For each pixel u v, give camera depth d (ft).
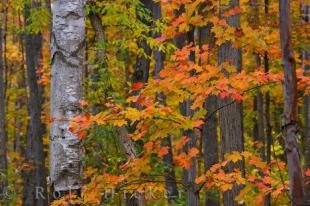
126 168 20.15
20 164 63.26
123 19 29.25
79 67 20.38
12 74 79.82
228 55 28.45
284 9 13.82
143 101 18.93
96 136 26.14
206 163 41.63
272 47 22.52
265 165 20.08
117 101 27.09
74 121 17.87
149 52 33.73
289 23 13.82
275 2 39.81
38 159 55.98
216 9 23.40
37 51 57.00
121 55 36.37
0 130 56.90
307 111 48.73
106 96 28.37
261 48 22.36
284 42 13.88
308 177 21.85
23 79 74.74
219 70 19.89
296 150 14.02
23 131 79.41
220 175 19.20
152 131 19.07
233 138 30.91
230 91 19.02
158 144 19.24
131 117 17.87
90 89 29.40
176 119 18.63
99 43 27.99
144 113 17.90
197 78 19.19
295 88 13.93
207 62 21.17
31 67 56.03
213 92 19.29
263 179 19.51
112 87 28.81
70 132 19.94
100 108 29.25
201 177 19.39
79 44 20.39
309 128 47.52
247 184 19.74
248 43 22.20
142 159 19.51
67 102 20.06
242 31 21.76
